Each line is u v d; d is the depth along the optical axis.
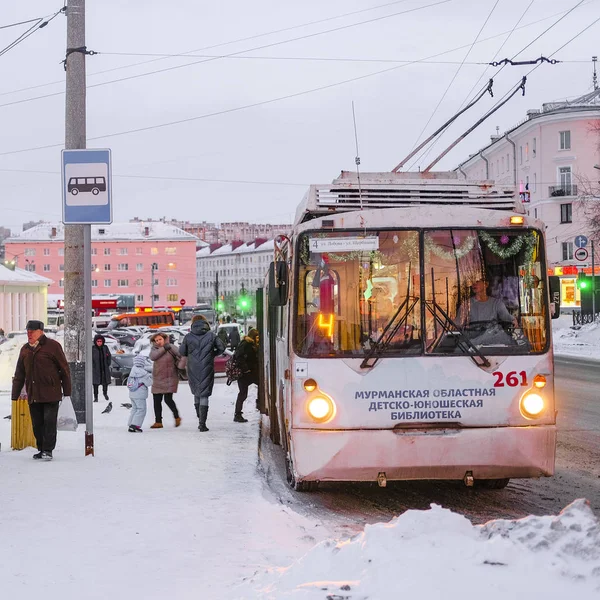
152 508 8.36
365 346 8.68
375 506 9.20
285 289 8.94
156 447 12.80
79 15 15.51
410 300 8.73
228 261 195.50
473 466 8.57
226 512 8.18
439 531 6.00
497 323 8.73
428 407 8.61
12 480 9.91
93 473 10.40
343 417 8.60
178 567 6.32
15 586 5.87
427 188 9.38
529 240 8.86
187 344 15.17
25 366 11.57
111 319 76.12
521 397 8.66
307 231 8.84
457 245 8.80
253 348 16.80
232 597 5.46
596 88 78.00
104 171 11.48
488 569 5.39
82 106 15.58
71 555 6.66
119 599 5.57
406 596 4.98
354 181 9.64
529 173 81.31
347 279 8.77
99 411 19.19
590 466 11.57
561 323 63.38
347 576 5.52
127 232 150.25
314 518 8.54
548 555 5.48
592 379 26.84
